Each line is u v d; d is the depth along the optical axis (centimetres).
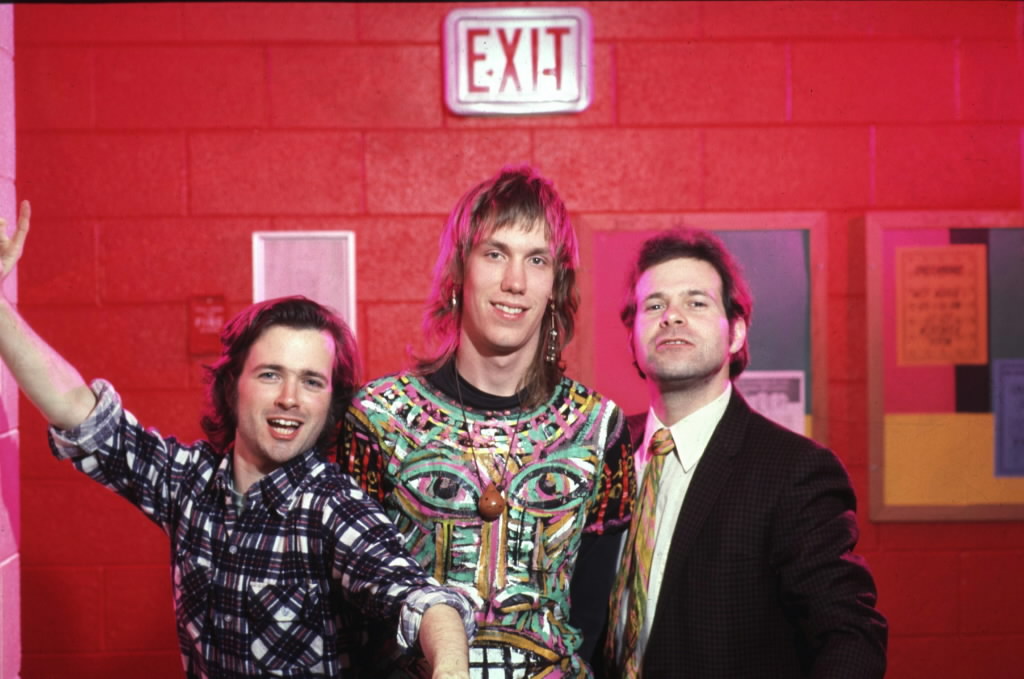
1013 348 278
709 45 277
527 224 147
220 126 274
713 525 152
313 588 133
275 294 273
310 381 137
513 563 144
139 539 277
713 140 278
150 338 276
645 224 274
